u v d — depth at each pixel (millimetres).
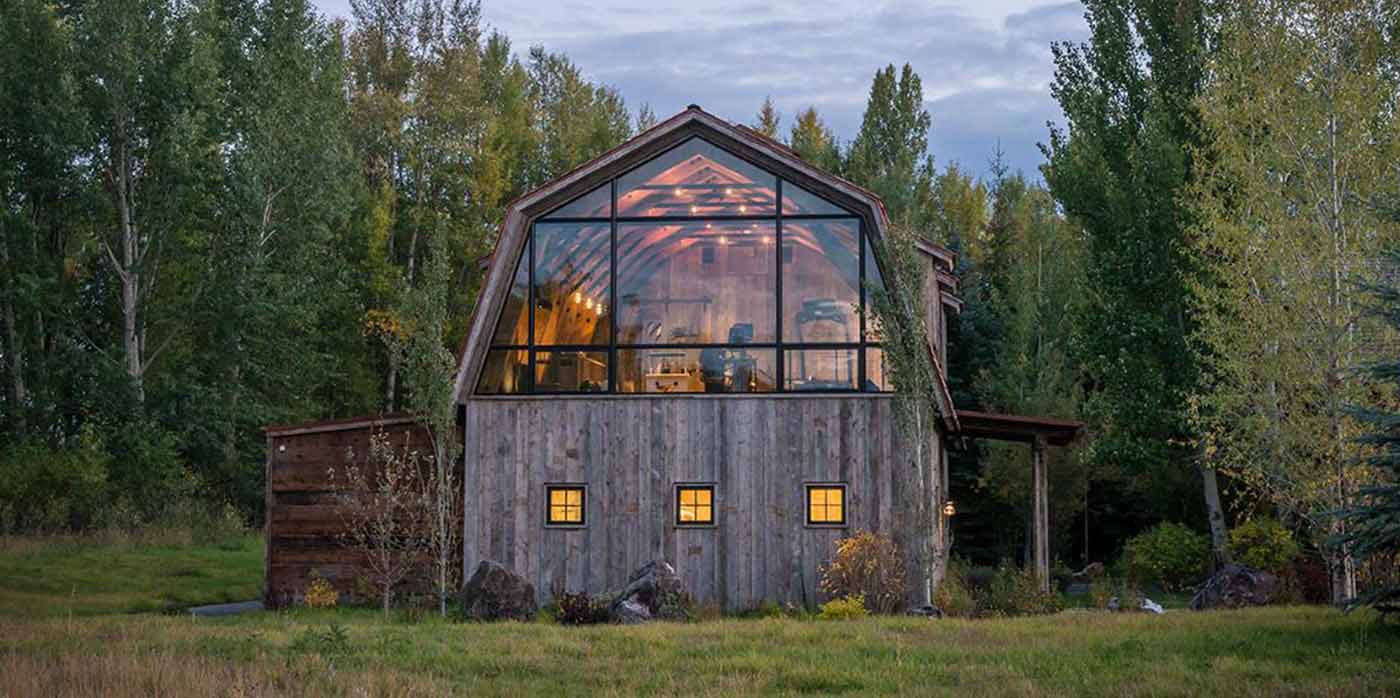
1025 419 29219
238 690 12922
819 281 27234
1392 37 28938
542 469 27156
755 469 26781
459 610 24734
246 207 47875
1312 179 27781
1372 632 17891
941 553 29844
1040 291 56469
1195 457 31844
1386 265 24281
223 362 48562
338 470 28141
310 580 27828
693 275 27516
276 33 52875
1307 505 26297
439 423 26156
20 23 45219
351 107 58438
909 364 25781
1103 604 27891
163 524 40906
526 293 27672
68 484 40281
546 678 15297
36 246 45750
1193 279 29969
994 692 13789
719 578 26578
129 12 45562
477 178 59469
